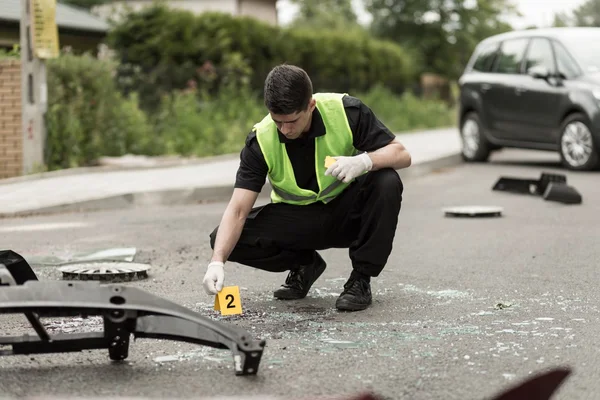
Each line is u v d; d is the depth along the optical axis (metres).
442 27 47.50
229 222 5.22
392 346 4.66
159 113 19.81
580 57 14.79
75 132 14.79
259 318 5.34
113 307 3.87
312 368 4.27
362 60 29.33
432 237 8.59
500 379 4.08
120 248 8.01
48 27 13.43
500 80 16.02
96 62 15.59
